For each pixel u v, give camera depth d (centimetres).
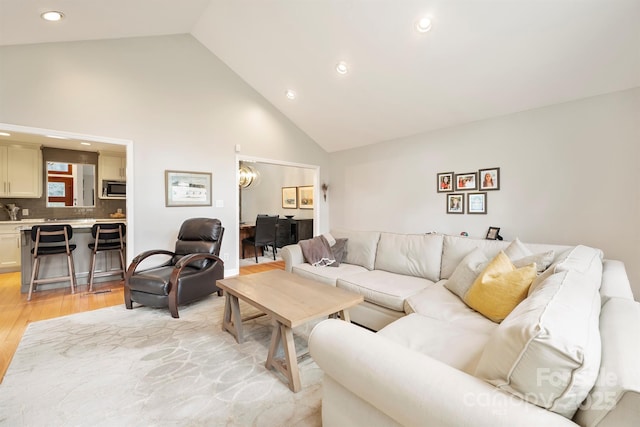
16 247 470
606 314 110
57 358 214
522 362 76
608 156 288
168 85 400
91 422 151
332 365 108
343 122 488
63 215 548
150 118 386
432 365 89
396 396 86
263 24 351
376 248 330
